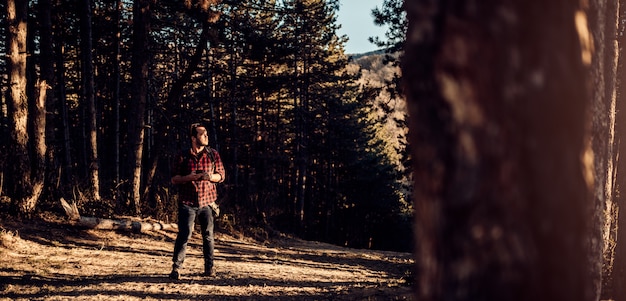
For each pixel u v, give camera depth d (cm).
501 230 108
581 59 116
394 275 986
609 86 479
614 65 470
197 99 2483
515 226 108
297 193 3133
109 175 2252
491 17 111
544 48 110
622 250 510
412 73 122
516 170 108
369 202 3656
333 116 3275
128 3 2088
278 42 1631
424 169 120
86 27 1380
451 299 112
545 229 108
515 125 109
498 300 108
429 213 118
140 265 788
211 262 657
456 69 113
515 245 108
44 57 1292
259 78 1716
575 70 114
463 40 113
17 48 950
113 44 2014
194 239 1245
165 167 2380
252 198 2173
